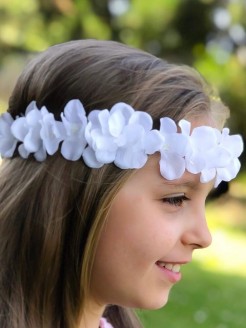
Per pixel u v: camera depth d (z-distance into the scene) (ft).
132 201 3.47
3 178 3.82
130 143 3.43
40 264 3.68
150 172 3.48
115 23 31.58
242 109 34.35
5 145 3.85
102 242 3.52
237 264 21.84
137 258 3.50
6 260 3.76
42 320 3.68
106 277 3.56
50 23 29.48
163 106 3.58
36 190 3.69
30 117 3.67
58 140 3.58
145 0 32.60
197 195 3.59
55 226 3.62
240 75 34.68
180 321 14.26
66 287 3.66
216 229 29.40
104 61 3.71
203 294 16.88
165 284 3.58
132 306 3.60
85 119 3.52
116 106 3.49
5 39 28.60
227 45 35.35
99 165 3.49
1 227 3.77
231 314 15.39
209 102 3.77
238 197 34.35
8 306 3.71
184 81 3.71
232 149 3.73
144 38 32.53
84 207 3.53
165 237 3.49
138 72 3.67
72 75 3.69
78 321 3.66
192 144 3.49
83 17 29.94
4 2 28.78
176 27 32.96
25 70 3.95
